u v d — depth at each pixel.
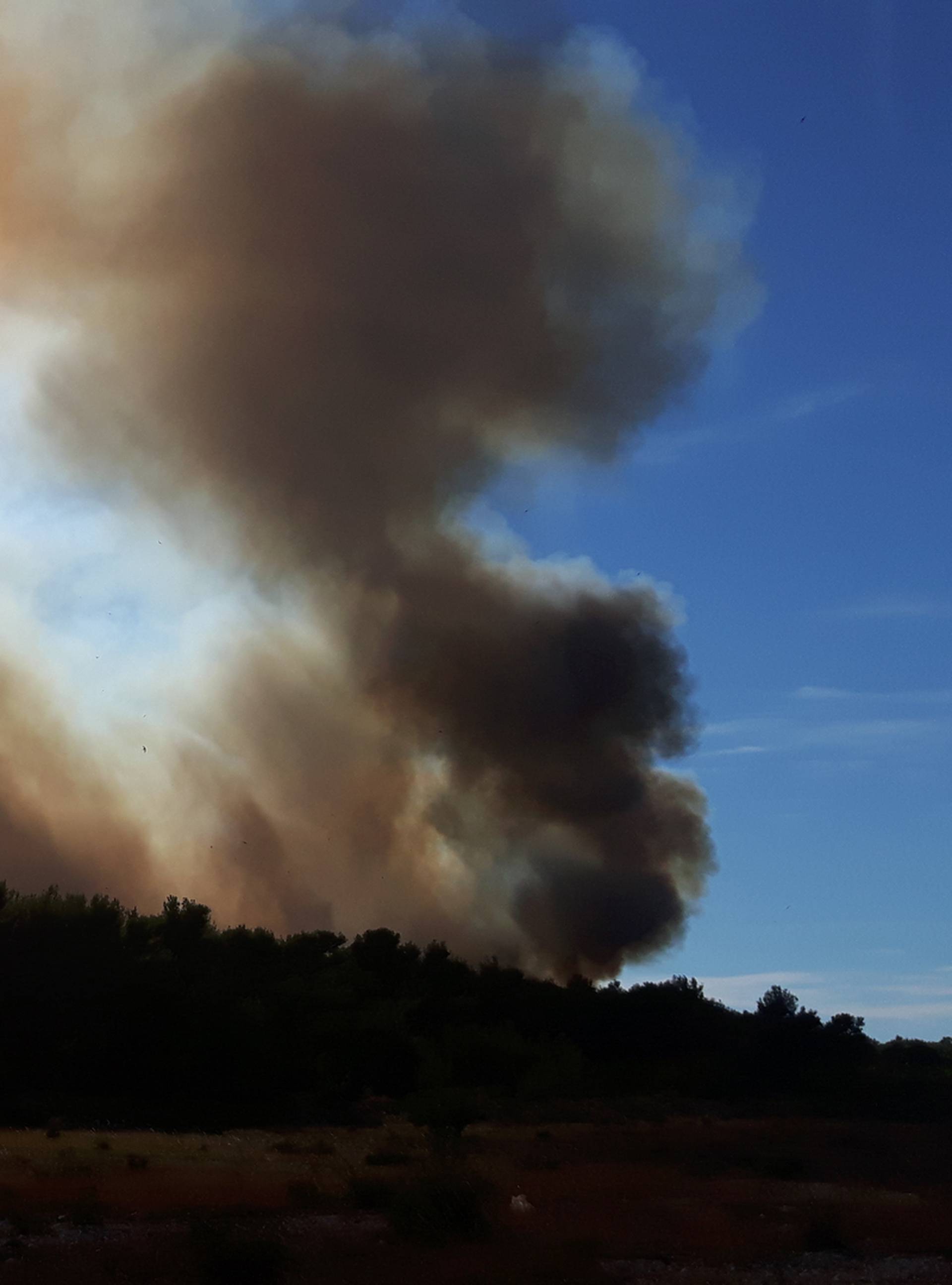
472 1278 14.86
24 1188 22.30
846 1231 19.94
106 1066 49.16
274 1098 50.88
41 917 53.97
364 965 73.88
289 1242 16.91
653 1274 16.05
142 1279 14.37
